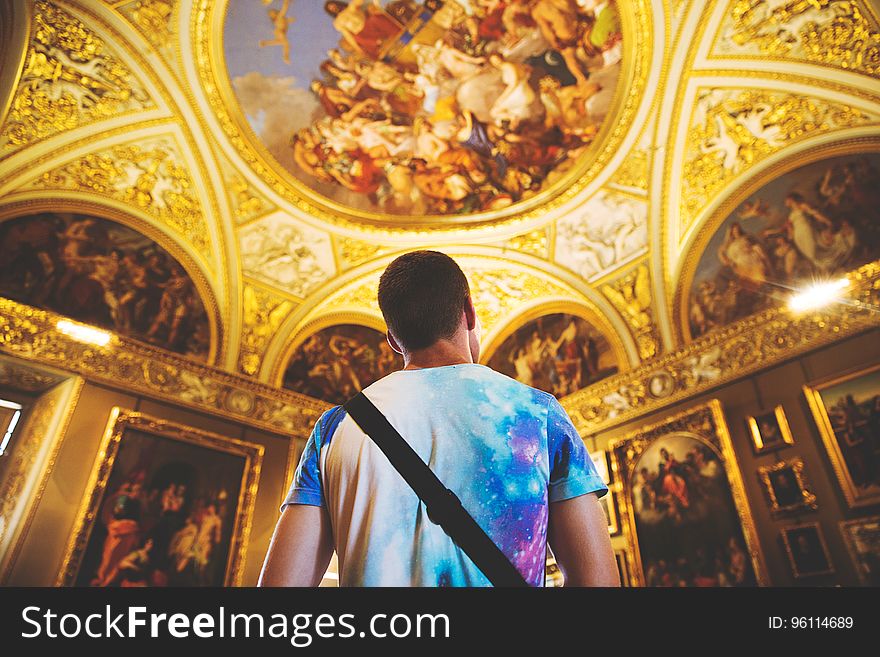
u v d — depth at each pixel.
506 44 11.28
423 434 1.29
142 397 11.41
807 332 9.96
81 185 11.40
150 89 10.84
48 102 10.20
